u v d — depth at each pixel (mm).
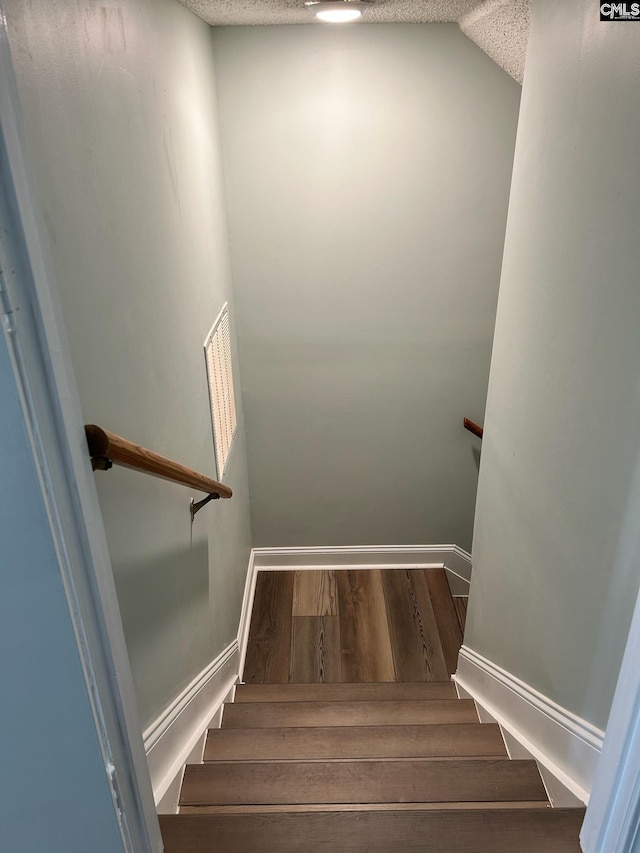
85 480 884
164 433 1610
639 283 1125
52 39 956
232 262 3021
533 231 1679
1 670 921
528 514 1758
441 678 2998
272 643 3215
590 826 1279
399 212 2934
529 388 1728
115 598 1002
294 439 3443
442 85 2691
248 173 2846
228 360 2812
